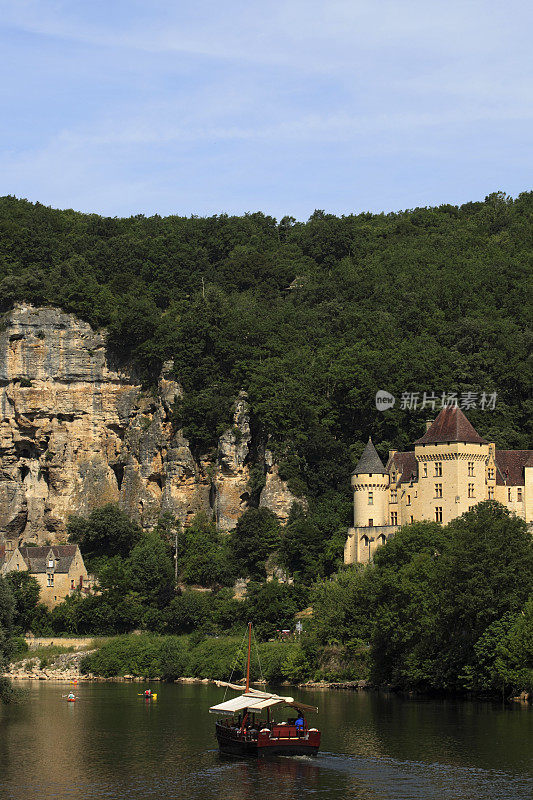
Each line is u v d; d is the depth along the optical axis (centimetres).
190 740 17525
